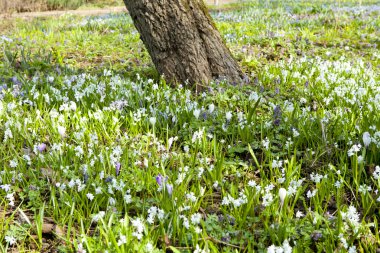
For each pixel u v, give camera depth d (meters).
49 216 1.75
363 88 2.65
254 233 1.60
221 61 2.85
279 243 1.49
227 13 7.46
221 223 1.64
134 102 2.51
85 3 13.20
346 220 1.57
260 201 1.77
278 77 3.08
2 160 1.99
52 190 1.75
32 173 1.89
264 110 2.57
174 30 2.78
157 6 2.77
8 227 1.67
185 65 2.80
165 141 2.25
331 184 1.81
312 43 4.36
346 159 1.97
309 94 2.75
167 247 1.48
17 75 2.98
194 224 1.58
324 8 7.25
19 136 2.19
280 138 2.19
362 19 6.02
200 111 2.41
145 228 1.53
